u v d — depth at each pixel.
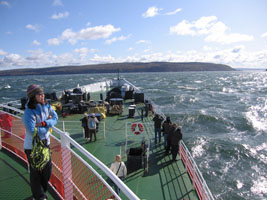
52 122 2.67
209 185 12.24
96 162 2.17
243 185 12.21
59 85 98.88
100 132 11.02
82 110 14.95
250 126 25.06
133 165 7.03
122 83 31.27
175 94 57.66
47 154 2.64
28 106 2.54
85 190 3.94
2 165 4.68
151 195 5.77
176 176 6.76
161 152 8.70
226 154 16.58
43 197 2.90
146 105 14.91
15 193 3.66
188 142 19.05
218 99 49.34
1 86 97.00
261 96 54.56
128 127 11.89
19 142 4.93
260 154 16.52
